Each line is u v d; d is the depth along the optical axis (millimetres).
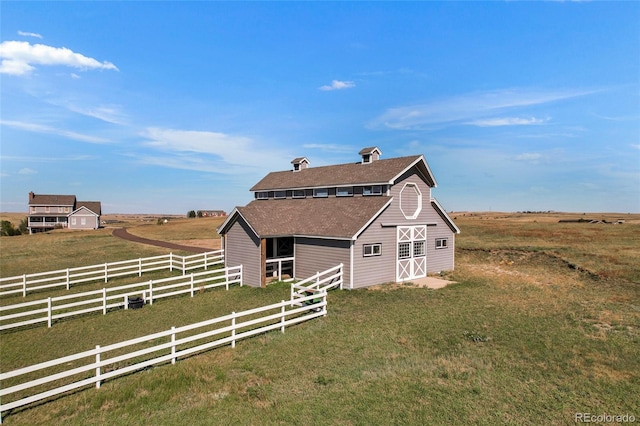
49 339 14984
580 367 10977
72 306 18719
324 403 9117
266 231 23891
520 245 38000
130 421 8461
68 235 61250
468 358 11688
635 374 10516
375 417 8500
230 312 18375
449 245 28938
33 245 47188
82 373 11727
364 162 29688
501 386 9891
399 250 24875
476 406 8922
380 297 19984
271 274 27203
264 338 13953
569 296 19359
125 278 27625
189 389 9938
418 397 9359
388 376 10539
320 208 27312
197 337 12422
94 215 86438
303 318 15828
